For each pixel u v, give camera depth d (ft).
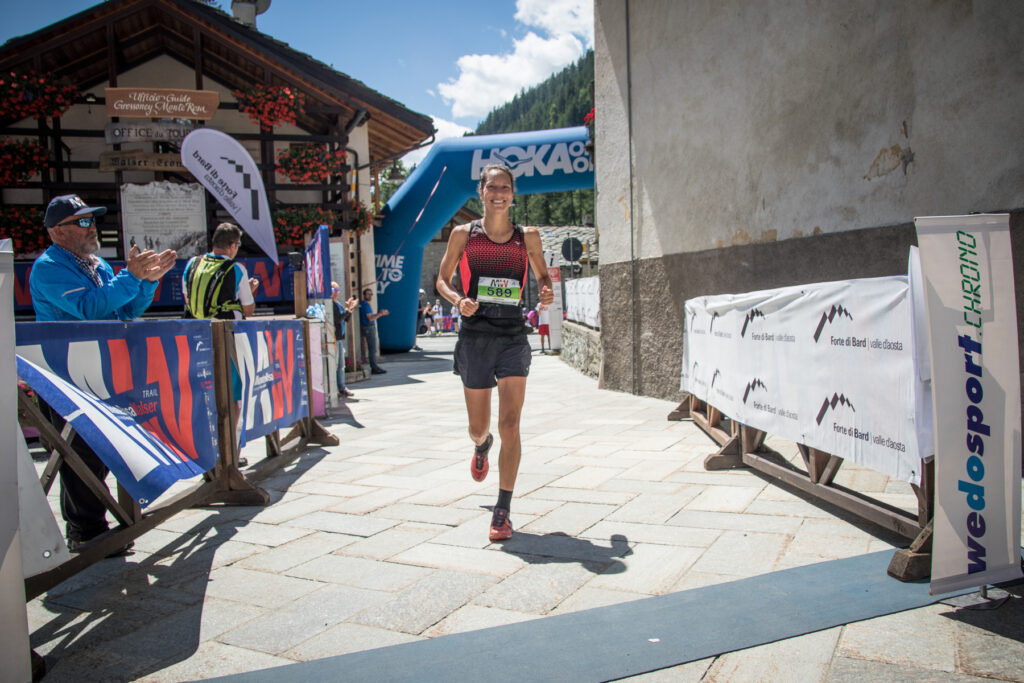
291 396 17.26
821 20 16.99
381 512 11.94
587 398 26.12
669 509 11.36
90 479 8.68
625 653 6.59
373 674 6.41
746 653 6.52
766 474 13.38
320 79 43.60
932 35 14.47
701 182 21.56
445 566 9.21
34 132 36.68
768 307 12.45
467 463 15.66
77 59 39.70
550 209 266.77
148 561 9.88
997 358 7.66
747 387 13.52
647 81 23.85
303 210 39.40
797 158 17.94
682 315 22.90
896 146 15.38
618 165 26.08
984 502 7.55
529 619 7.48
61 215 9.82
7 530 5.89
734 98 19.94
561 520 11.05
